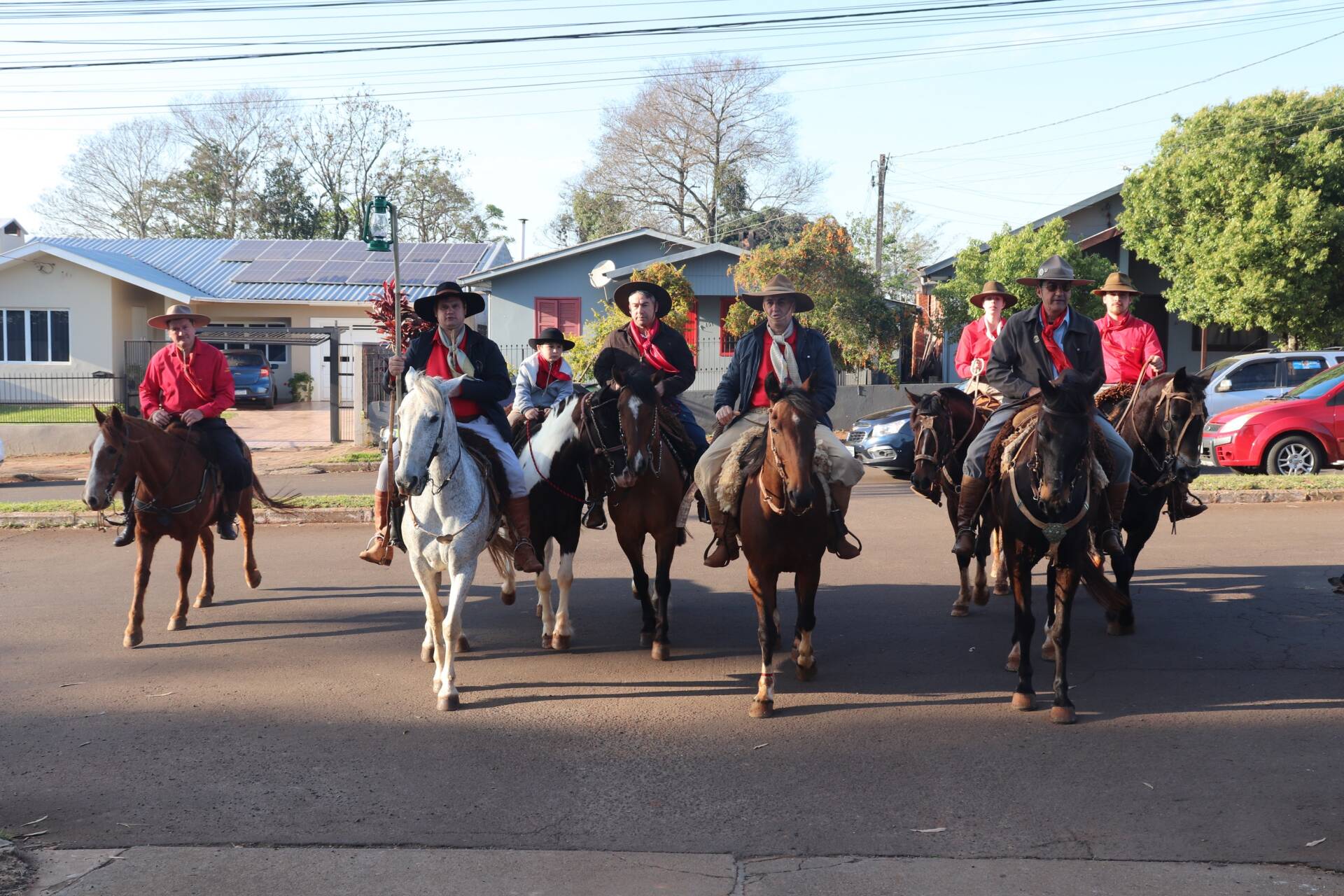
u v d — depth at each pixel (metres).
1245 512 13.19
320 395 33.50
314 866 4.29
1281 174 22.50
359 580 10.14
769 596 6.32
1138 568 10.12
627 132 49.41
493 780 5.19
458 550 6.44
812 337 7.16
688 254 27.78
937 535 12.20
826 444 6.43
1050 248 24.89
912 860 4.27
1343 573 9.59
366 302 31.69
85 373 29.86
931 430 8.67
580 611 8.79
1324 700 6.17
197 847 4.47
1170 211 23.86
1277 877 4.09
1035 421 6.26
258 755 5.55
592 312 29.02
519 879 4.16
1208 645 7.43
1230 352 28.62
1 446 18.34
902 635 7.89
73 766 5.41
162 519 7.88
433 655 7.38
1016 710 6.14
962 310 26.19
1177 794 4.88
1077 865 4.21
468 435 6.97
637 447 6.89
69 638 8.02
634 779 5.18
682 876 4.17
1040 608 8.72
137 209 52.66
